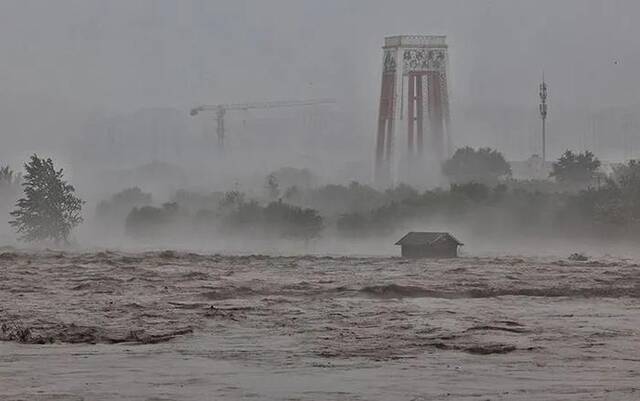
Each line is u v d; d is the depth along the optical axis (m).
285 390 139.88
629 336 194.62
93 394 137.12
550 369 156.38
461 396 135.38
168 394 137.25
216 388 141.62
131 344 184.12
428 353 172.75
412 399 133.75
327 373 153.00
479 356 169.50
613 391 138.50
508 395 136.00
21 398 134.38
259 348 178.50
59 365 160.12
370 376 150.38
